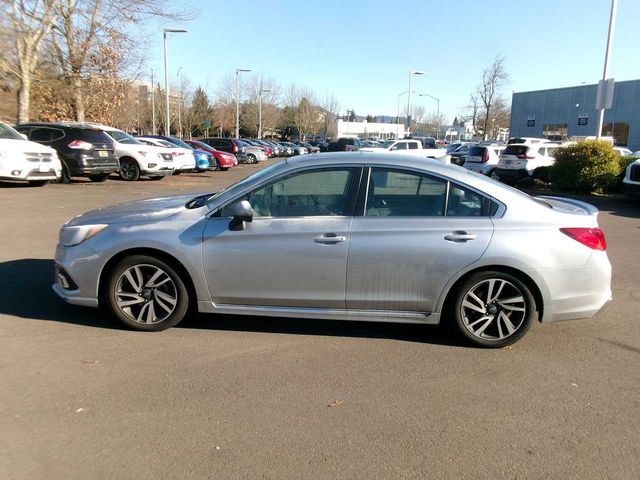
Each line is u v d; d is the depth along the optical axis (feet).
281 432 10.17
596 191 56.24
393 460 9.39
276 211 14.55
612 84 56.70
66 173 49.62
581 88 143.54
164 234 14.37
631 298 19.49
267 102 256.52
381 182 14.48
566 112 149.38
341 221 14.21
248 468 9.05
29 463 9.01
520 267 13.91
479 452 9.70
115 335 14.62
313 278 14.25
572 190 57.72
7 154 41.81
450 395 11.84
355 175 14.51
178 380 12.14
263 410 10.97
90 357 13.20
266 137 305.73
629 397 11.94
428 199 14.44
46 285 18.67
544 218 14.20
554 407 11.42
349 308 14.52
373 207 14.35
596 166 54.85
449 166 14.88
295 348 14.21
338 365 13.23
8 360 12.86
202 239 14.34
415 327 16.07
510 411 11.21
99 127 53.11
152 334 14.82
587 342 15.16
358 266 14.12
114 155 52.90
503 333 14.43
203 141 108.88
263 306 14.70
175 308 14.83
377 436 10.13
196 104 237.25
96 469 8.91
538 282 14.03
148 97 199.11
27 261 21.81
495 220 14.12
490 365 13.48
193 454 9.40
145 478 8.72
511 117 170.40
